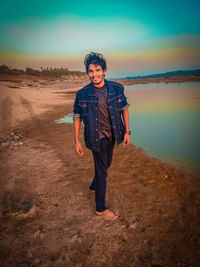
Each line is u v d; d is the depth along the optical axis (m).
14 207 1.96
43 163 3.18
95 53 1.52
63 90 26.38
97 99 1.60
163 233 1.61
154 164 3.01
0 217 1.85
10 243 1.54
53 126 6.05
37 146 4.10
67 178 2.65
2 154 3.61
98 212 1.85
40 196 2.21
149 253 1.42
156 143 4.05
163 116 6.64
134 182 2.48
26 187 2.42
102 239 1.57
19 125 6.21
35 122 6.69
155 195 2.17
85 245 1.51
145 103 10.03
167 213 1.86
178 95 12.62
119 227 1.70
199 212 1.86
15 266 1.34
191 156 3.28
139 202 2.05
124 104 1.70
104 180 1.81
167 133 4.72
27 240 1.57
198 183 2.40
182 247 1.47
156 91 17.50
